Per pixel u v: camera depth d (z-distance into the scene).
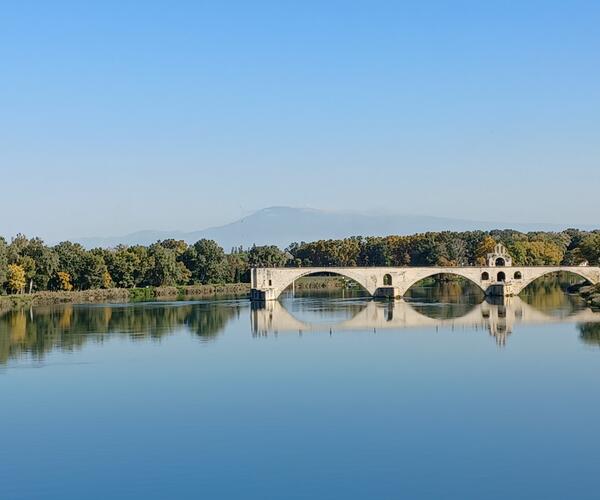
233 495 63.72
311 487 65.06
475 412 86.88
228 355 127.38
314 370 112.56
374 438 77.69
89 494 64.62
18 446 76.94
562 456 71.75
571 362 116.19
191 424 83.50
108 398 95.56
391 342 141.75
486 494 63.25
